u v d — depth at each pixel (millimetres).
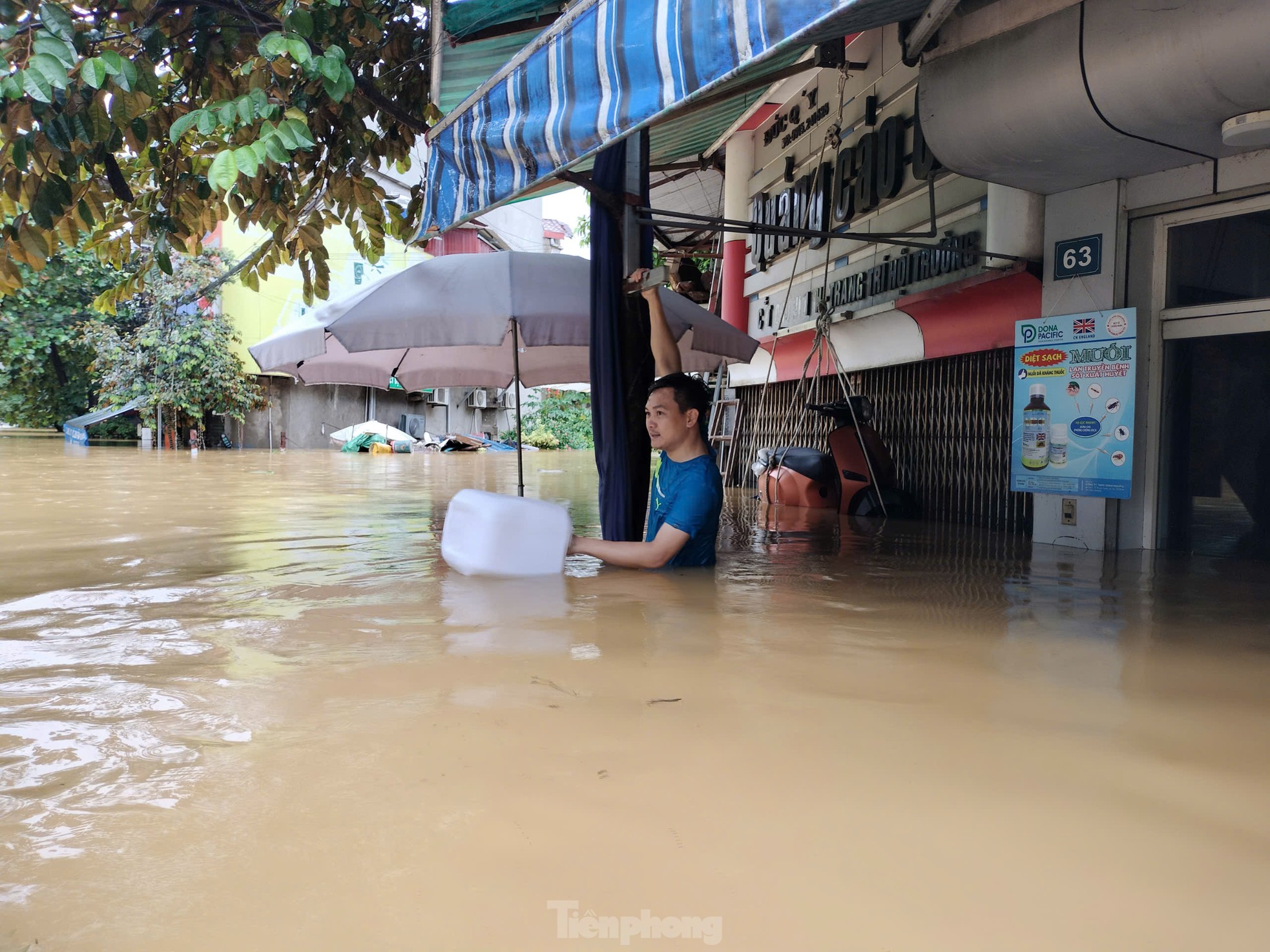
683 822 1290
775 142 10641
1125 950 987
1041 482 5438
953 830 1281
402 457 21719
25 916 1023
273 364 5773
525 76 3342
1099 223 5270
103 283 21406
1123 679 2146
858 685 2049
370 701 1853
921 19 4430
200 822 1271
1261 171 4645
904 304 7391
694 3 2531
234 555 4324
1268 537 4734
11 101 3756
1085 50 4133
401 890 1090
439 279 5039
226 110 3627
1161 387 5199
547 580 3605
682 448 4020
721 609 3016
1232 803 1395
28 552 4414
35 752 1551
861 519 7266
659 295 4988
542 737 1640
